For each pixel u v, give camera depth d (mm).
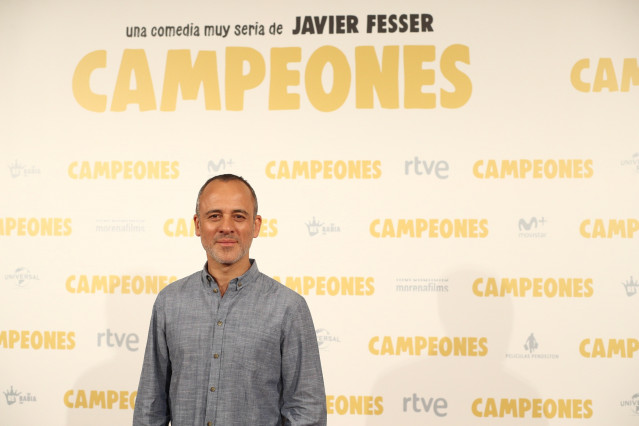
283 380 1946
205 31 2898
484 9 2844
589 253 2760
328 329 2809
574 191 2779
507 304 2775
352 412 2787
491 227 2789
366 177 2832
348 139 2844
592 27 2811
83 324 2846
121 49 2908
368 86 2852
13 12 2926
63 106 2902
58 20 2924
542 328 2758
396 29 2855
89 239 2863
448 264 2795
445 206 2807
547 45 2820
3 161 2889
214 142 2867
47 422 2838
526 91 2814
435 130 2826
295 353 1926
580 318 2750
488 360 2771
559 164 2789
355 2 2867
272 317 1923
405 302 2799
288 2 2887
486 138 2812
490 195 2799
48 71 2912
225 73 2883
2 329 2854
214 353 1891
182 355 1907
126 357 2836
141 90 2895
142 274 2846
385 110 2840
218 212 1942
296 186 2844
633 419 2719
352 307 2809
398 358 2789
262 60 2881
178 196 2859
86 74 2906
